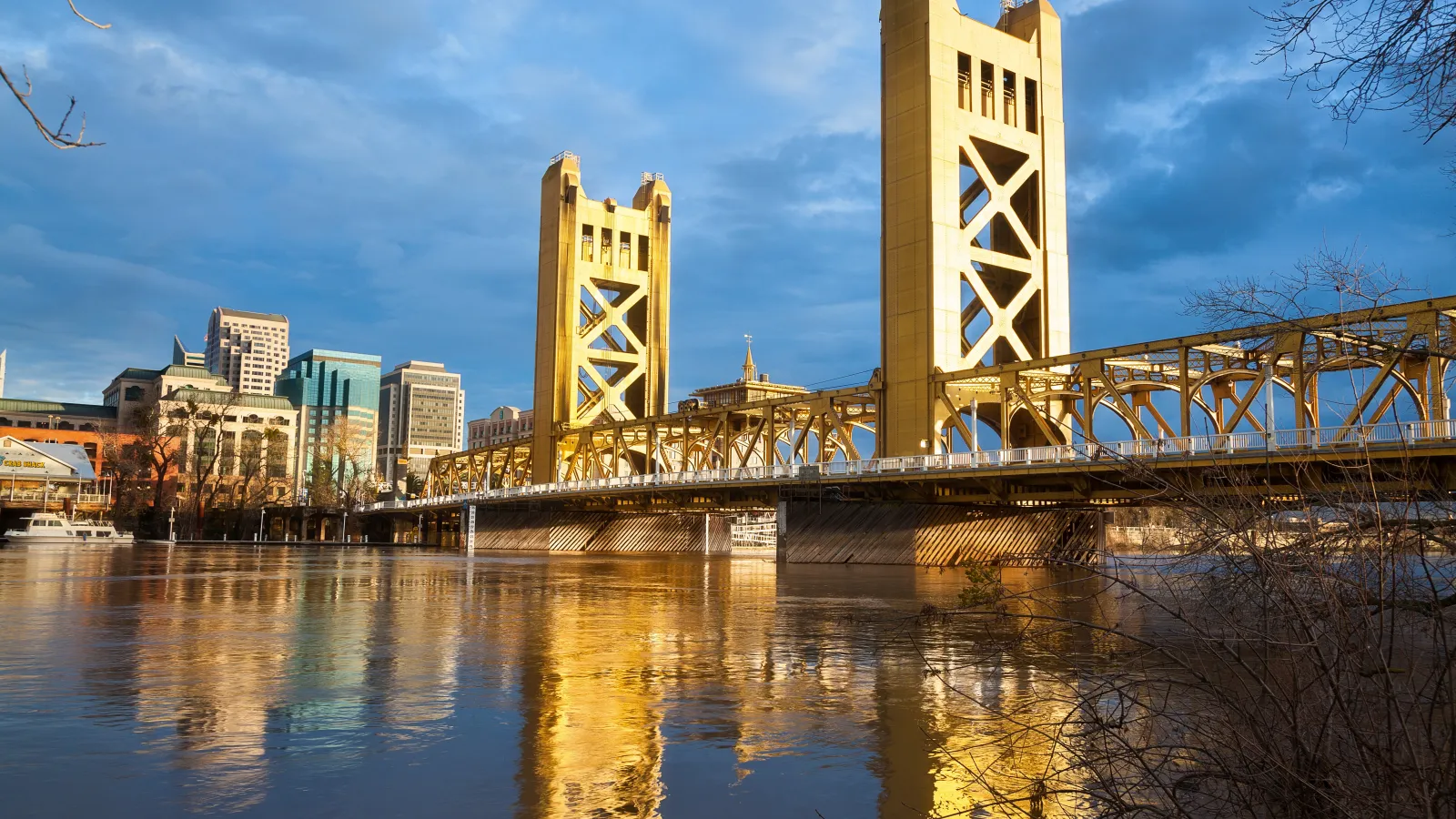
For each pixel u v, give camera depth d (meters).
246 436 170.00
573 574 51.16
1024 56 76.31
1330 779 6.62
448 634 22.31
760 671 17.23
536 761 11.11
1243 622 7.27
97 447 178.88
